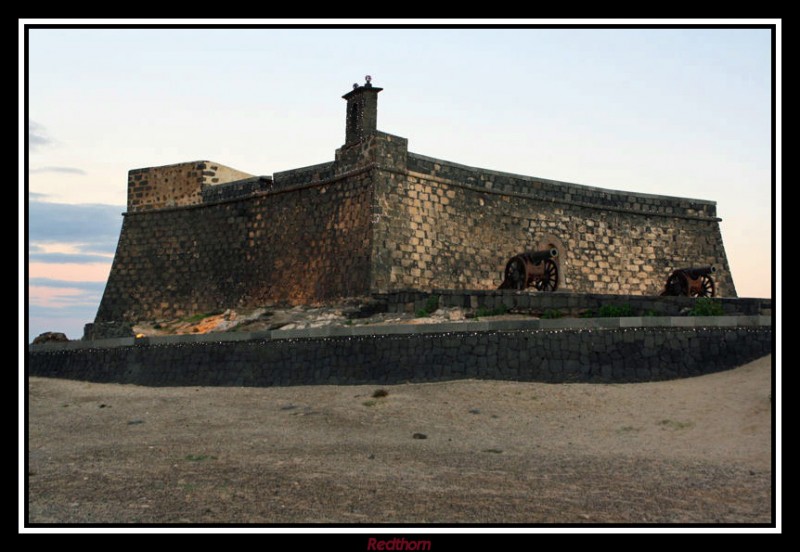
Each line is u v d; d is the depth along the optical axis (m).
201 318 34.28
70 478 12.01
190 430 15.96
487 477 11.66
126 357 25.42
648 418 15.66
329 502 10.40
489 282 33.28
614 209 38.59
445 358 20.28
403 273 30.19
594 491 10.89
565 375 19.27
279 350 22.58
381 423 16.00
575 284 36.53
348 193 31.28
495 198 34.25
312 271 32.12
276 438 14.80
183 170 38.16
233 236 35.81
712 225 41.97
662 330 19.72
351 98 32.59
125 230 39.34
